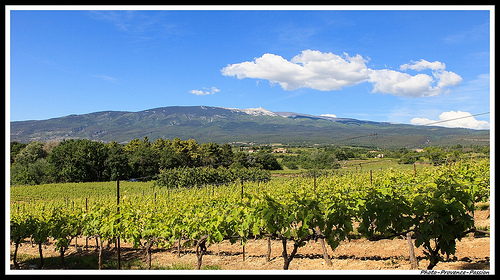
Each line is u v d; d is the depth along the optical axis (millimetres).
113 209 10430
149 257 8562
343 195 6621
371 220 4820
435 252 4645
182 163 58688
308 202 5105
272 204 5285
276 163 40344
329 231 5129
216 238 6684
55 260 11133
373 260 7645
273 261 8562
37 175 53094
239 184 23578
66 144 54875
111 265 9758
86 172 52156
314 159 30984
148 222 8586
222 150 63969
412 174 14656
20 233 9711
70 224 9656
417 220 4633
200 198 13172
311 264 7824
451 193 4559
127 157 55531
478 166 12641
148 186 40938
